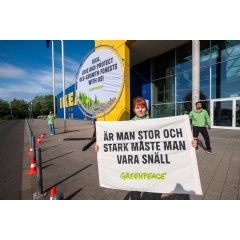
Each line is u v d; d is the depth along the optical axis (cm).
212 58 1256
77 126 1839
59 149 703
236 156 532
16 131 1572
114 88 748
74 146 757
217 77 1232
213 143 721
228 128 1170
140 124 228
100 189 343
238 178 372
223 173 401
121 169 235
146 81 1825
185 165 212
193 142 208
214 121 1252
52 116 1162
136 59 1784
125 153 234
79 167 478
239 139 802
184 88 1455
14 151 714
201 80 1331
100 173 244
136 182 230
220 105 1215
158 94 1720
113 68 743
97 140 245
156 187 223
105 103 785
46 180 394
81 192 332
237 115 1129
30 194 335
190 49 1382
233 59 1145
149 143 225
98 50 791
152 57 1734
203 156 535
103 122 242
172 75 1553
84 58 853
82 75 871
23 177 420
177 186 214
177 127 215
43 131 1395
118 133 236
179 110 1507
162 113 1677
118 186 236
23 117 9725
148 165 226
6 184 381
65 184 370
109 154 240
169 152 218
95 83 813
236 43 1124
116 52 726
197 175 207
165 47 1478
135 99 236
